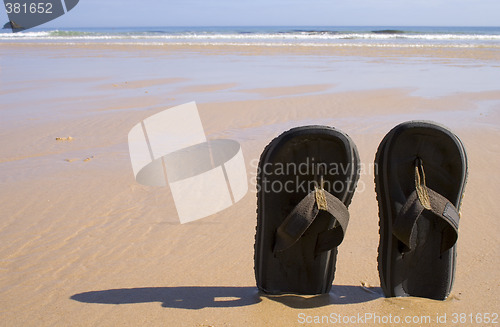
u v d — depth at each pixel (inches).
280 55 219.9
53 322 28.9
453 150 30.5
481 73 150.3
